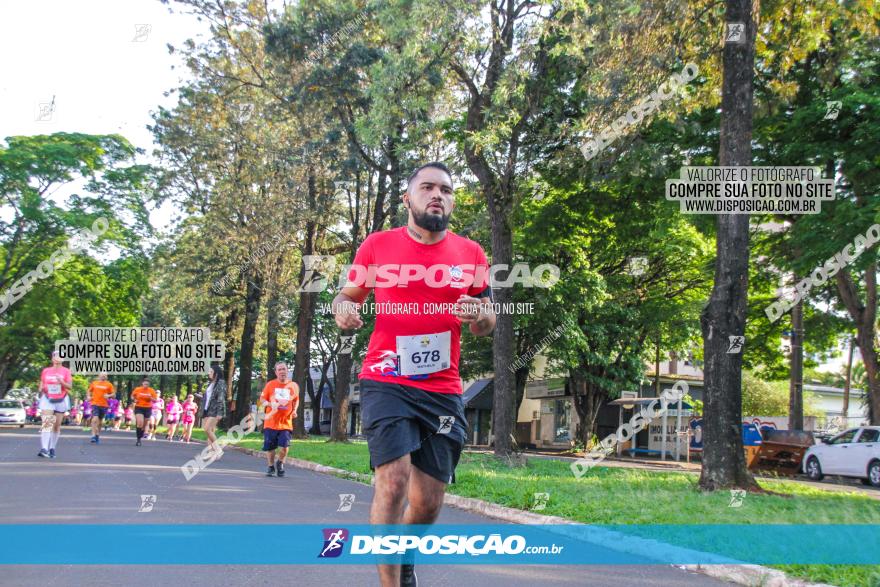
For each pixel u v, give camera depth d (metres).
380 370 3.59
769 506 9.55
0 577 4.76
